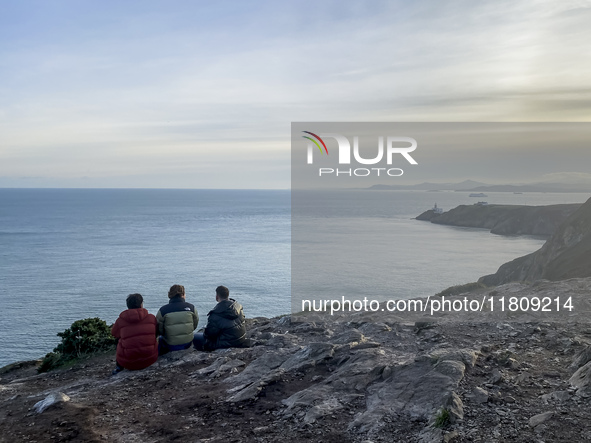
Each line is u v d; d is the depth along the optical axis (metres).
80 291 107.50
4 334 74.12
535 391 6.10
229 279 122.88
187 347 9.83
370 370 6.98
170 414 6.50
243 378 7.66
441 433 5.07
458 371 6.45
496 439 4.96
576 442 4.81
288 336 10.07
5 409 7.41
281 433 5.59
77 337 13.13
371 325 10.12
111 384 8.23
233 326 9.81
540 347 7.95
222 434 5.72
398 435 5.24
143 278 124.50
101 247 199.12
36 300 98.19
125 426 6.21
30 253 178.38
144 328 9.05
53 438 5.93
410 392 6.12
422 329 9.58
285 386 7.07
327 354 7.97
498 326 9.45
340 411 6.02
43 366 12.77
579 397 5.77
